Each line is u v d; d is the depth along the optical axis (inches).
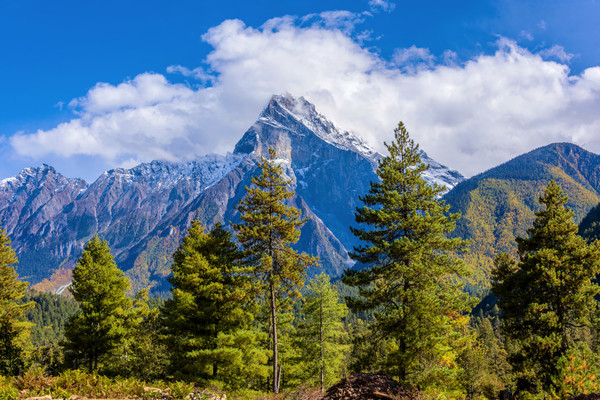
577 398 493.7
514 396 911.0
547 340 804.6
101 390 614.9
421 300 748.6
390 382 530.9
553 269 858.1
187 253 1104.2
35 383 611.8
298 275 911.0
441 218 812.6
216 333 973.8
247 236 914.7
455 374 767.7
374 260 851.4
